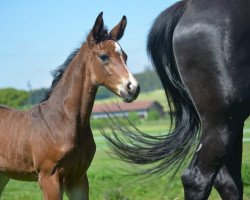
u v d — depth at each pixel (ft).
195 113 16.62
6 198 29.09
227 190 16.17
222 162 15.14
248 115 15.34
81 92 17.72
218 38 15.15
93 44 17.49
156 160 16.80
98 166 44.55
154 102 228.43
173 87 16.80
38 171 17.89
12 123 19.03
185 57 15.61
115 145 17.07
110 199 25.08
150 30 17.02
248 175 26.71
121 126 17.30
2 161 19.11
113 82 17.13
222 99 15.05
